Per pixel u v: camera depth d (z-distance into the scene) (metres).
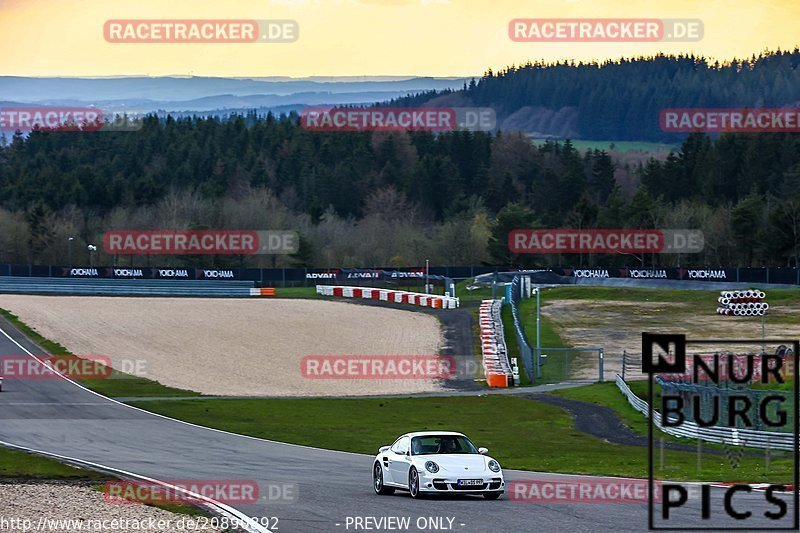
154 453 93.94
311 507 59.53
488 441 110.38
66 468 80.38
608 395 152.62
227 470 80.75
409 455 63.81
